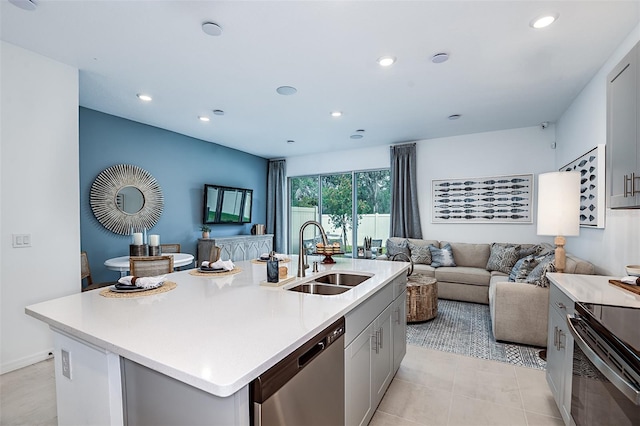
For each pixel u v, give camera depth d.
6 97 2.41
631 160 1.62
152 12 2.03
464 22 2.12
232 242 5.51
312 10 2.00
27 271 2.53
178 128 4.72
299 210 6.89
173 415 0.98
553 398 2.15
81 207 3.81
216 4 1.94
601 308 1.43
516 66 2.77
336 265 2.64
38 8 1.99
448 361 2.70
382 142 5.63
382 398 2.08
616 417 1.14
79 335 1.14
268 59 2.63
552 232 2.64
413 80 3.05
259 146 5.92
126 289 1.69
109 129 4.06
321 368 1.24
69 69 2.75
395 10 2.00
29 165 2.53
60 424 1.33
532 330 2.93
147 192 4.49
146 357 0.93
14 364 2.46
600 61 2.68
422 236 5.47
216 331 1.12
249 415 0.89
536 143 4.66
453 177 5.24
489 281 4.24
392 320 2.23
